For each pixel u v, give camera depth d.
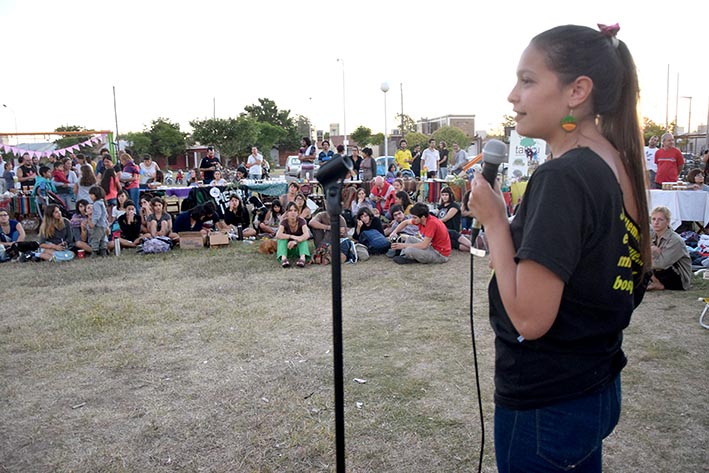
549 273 1.10
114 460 2.93
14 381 3.95
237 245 9.84
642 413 3.25
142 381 3.91
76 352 4.50
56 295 6.42
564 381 1.22
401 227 8.62
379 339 4.64
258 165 16.11
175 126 51.53
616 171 1.24
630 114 1.28
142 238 9.50
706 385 3.59
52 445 3.09
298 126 67.06
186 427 3.25
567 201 1.11
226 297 6.18
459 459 2.87
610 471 2.71
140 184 12.89
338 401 1.73
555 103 1.23
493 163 1.35
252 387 3.76
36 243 8.76
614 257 1.19
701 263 6.96
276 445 3.04
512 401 1.28
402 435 3.10
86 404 3.57
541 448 1.24
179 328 5.07
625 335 4.55
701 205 8.66
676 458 2.81
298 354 4.35
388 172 18.39
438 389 3.66
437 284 6.58
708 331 4.61
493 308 1.35
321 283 6.80
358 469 2.80
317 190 13.57
